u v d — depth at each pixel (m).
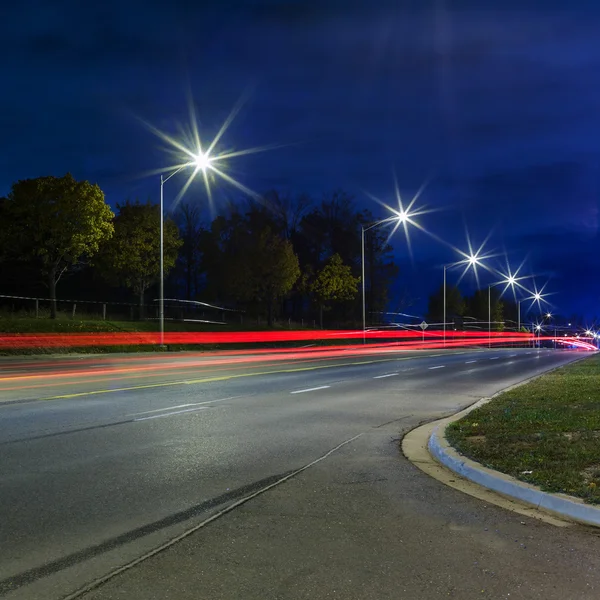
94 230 32.81
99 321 37.84
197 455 8.07
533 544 4.84
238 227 56.16
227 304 60.09
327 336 59.44
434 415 12.08
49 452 8.09
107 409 11.96
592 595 3.94
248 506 5.83
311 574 4.23
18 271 41.38
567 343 139.62
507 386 17.86
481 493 6.34
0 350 27.97
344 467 7.53
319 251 72.88
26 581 4.10
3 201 36.19
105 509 5.68
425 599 3.87
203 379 18.50
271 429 10.16
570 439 8.34
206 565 4.38
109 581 4.11
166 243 40.84
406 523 5.35
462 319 93.38
